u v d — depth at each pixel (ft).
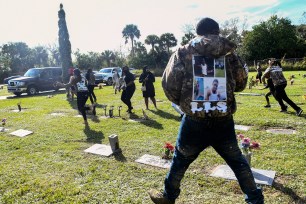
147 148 17.79
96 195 11.91
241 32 163.73
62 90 68.95
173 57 8.20
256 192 8.21
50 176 14.15
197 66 7.78
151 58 163.94
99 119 27.91
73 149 18.45
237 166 8.28
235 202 10.76
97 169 14.75
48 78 63.82
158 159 15.66
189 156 8.36
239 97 38.42
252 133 19.89
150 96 31.89
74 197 11.82
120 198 11.57
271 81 28.02
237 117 24.85
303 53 153.79
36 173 14.62
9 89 60.23
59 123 26.86
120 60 164.76
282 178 12.50
